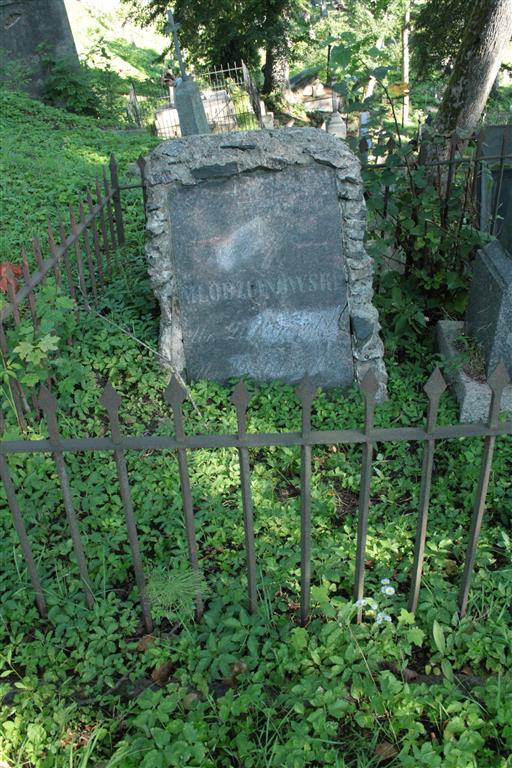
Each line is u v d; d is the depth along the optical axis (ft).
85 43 96.37
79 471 12.11
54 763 7.40
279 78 70.90
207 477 11.85
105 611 9.14
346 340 14.79
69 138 37.91
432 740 7.57
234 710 7.74
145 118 57.31
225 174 13.74
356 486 11.96
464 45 25.45
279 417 13.87
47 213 24.66
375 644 8.44
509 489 11.44
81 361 15.01
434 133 16.80
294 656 8.38
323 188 13.87
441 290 17.29
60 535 10.57
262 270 14.38
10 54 49.47
